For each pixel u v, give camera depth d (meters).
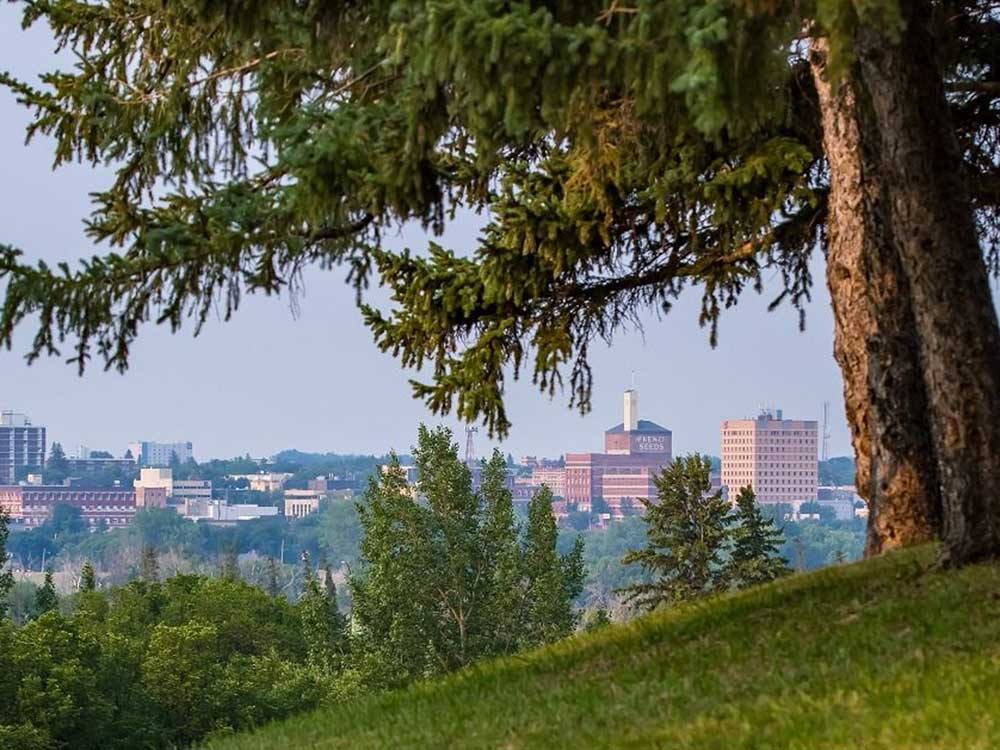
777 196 41.47
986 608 27.48
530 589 156.00
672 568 131.25
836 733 20.94
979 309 31.55
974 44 42.38
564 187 44.00
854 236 40.91
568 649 34.50
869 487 41.78
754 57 23.47
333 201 32.69
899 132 31.41
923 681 22.98
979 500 31.53
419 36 24.81
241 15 32.28
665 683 26.42
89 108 41.62
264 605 199.62
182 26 40.66
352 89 37.22
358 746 27.39
